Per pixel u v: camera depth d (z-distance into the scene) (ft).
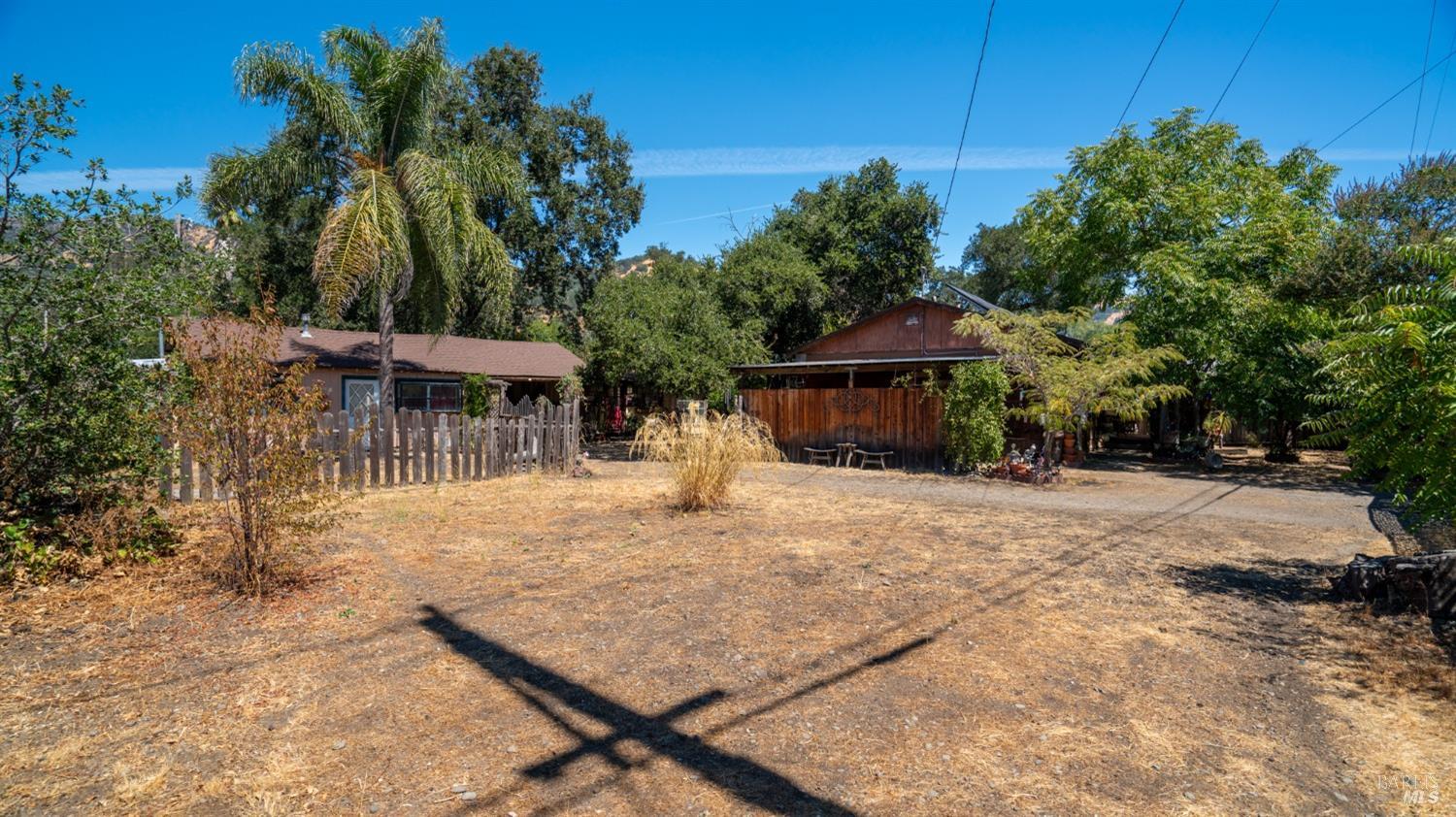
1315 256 54.08
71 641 14.55
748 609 17.39
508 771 10.14
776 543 24.75
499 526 27.32
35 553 18.15
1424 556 18.34
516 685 12.96
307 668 13.53
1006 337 48.14
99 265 19.20
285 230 86.07
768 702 12.46
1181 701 12.83
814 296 99.19
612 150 107.65
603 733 11.28
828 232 113.19
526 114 95.81
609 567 21.30
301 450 18.35
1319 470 56.95
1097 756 10.86
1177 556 24.12
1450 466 15.52
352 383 70.64
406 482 38.88
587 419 89.25
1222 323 55.98
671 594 18.61
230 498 19.90
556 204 98.73
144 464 20.56
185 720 11.46
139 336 20.62
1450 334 14.80
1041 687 13.26
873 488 41.32
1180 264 57.67
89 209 18.88
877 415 54.19
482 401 69.87
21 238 18.20
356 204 48.14
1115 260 70.33
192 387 19.40
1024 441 56.80
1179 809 9.54
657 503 33.32
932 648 15.05
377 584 18.99
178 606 16.70
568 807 9.31
